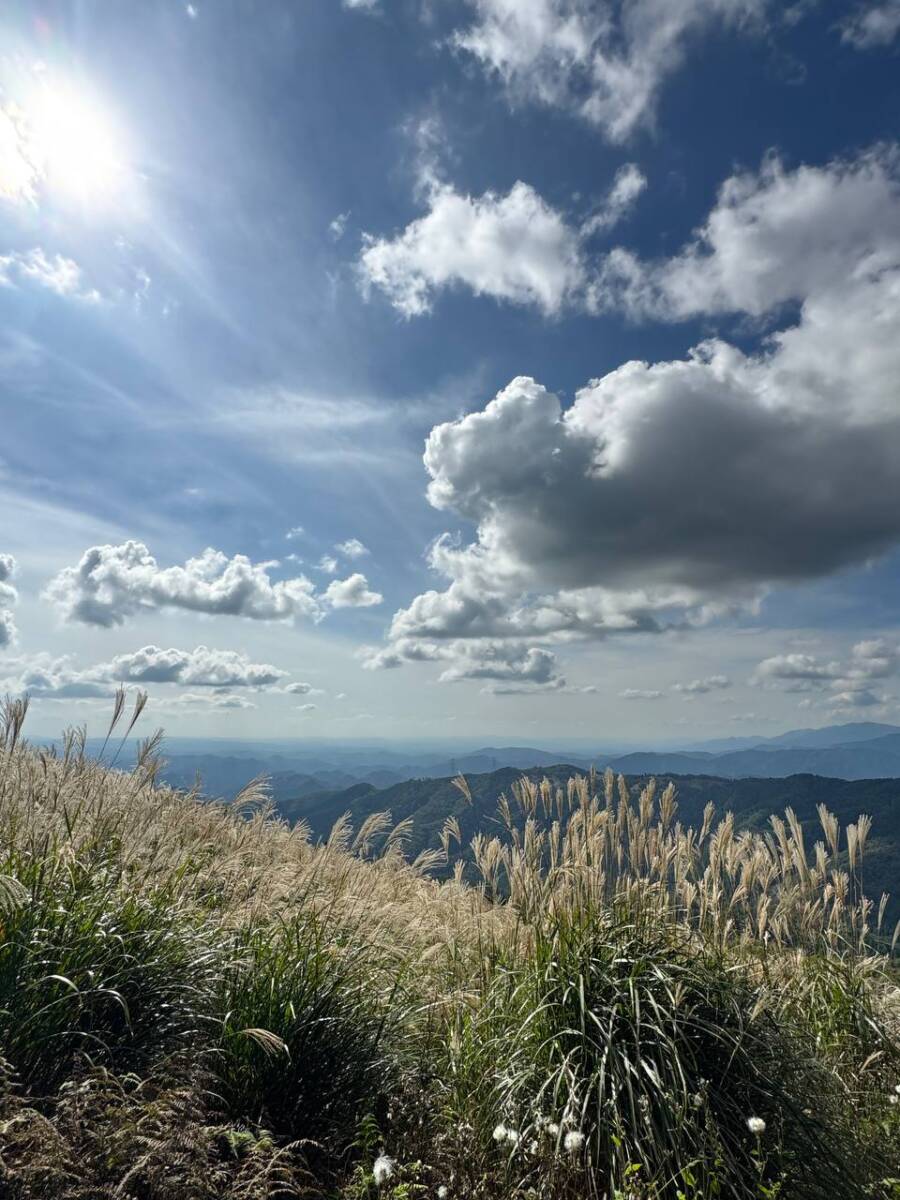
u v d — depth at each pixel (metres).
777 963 6.52
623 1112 4.04
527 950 5.57
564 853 6.50
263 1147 3.35
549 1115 4.16
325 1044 4.23
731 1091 4.32
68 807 5.62
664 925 5.74
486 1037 5.01
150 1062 3.75
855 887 7.00
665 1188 3.66
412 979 5.51
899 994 6.42
